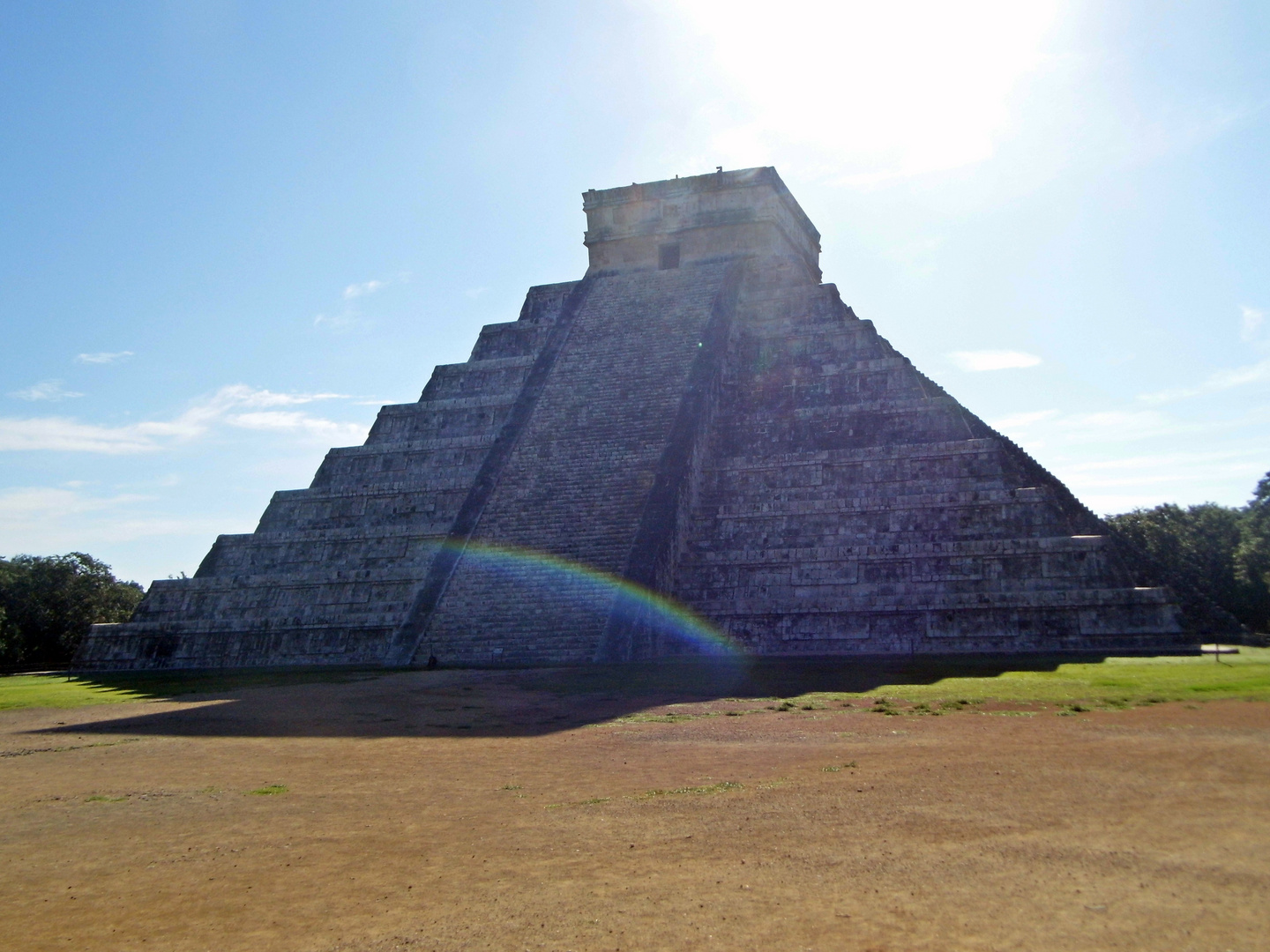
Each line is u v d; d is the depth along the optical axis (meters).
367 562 49.00
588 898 10.13
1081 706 20.33
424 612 41.50
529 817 13.62
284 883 11.27
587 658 37.16
